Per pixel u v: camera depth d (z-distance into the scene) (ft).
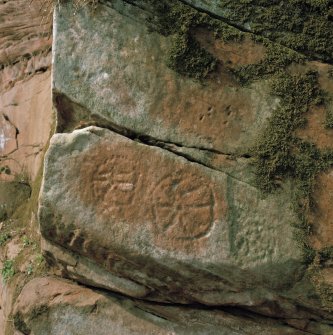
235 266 10.29
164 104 10.81
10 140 17.12
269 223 10.49
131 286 11.15
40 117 16.25
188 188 10.49
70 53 10.83
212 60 10.87
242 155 10.74
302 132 10.73
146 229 10.33
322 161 10.63
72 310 11.48
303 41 10.96
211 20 10.93
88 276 11.30
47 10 14.78
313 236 10.46
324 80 10.90
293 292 10.55
